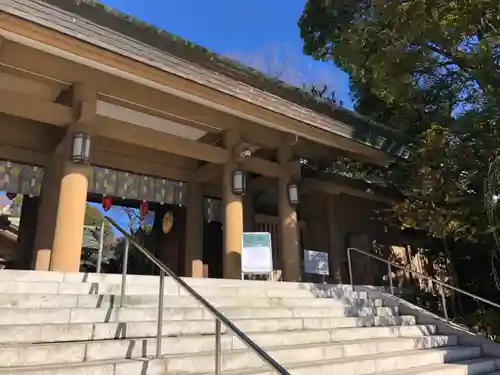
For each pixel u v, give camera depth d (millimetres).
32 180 7504
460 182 7418
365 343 4730
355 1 8617
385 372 4285
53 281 4559
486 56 5570
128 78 6070
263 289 5918
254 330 4625
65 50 5289
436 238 9305
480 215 7051
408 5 5723
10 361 2941
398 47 6449
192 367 3396
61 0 5184
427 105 9164
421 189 7848
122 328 3781
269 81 7449
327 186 10562
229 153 8211
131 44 5648
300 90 7848
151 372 3186
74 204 6035
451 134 7344
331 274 10898
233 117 8297
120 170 8680
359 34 6914
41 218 7188
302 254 11773
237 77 7109
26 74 6383
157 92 7355
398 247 11289
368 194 11031
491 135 6453
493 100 6102
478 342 5805
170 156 9227
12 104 5887
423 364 4812
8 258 11484
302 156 10289
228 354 3641
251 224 10516
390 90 7059
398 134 9336
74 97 6457
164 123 8195
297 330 4875
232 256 7672
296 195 8922
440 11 5531
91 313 3906
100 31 5375
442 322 6305
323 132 8117
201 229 9594
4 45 5758
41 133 7582
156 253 10570
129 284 4863
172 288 5090
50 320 3711
